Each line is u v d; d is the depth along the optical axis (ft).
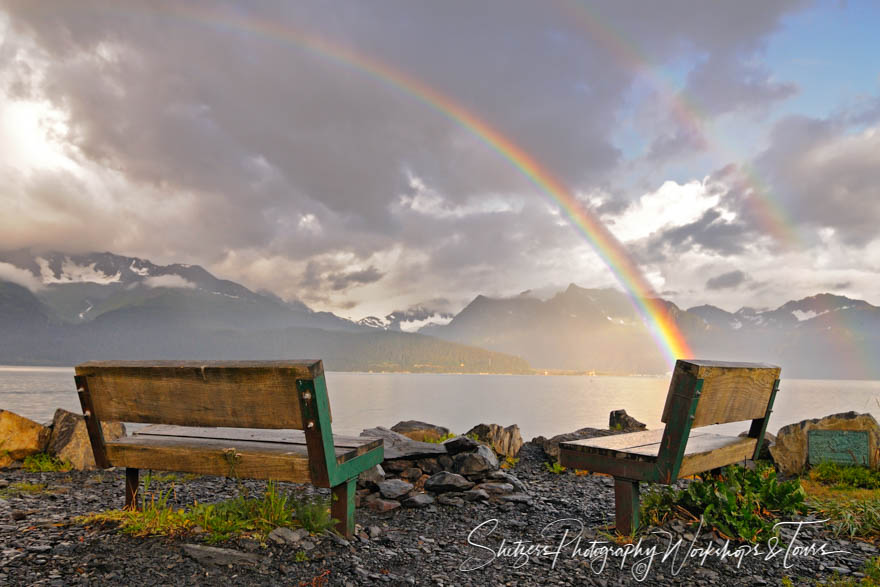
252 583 11.82
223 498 20.81
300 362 12.78
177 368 13.94
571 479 27.86
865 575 13.56
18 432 28.25
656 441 17.75
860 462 27.30
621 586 12.96
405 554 14.79
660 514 17.31
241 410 13.58
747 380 17.22
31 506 18.85
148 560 12.46
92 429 15.64
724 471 19.93
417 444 25.23
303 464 13.46
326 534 14.60
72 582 11.34
